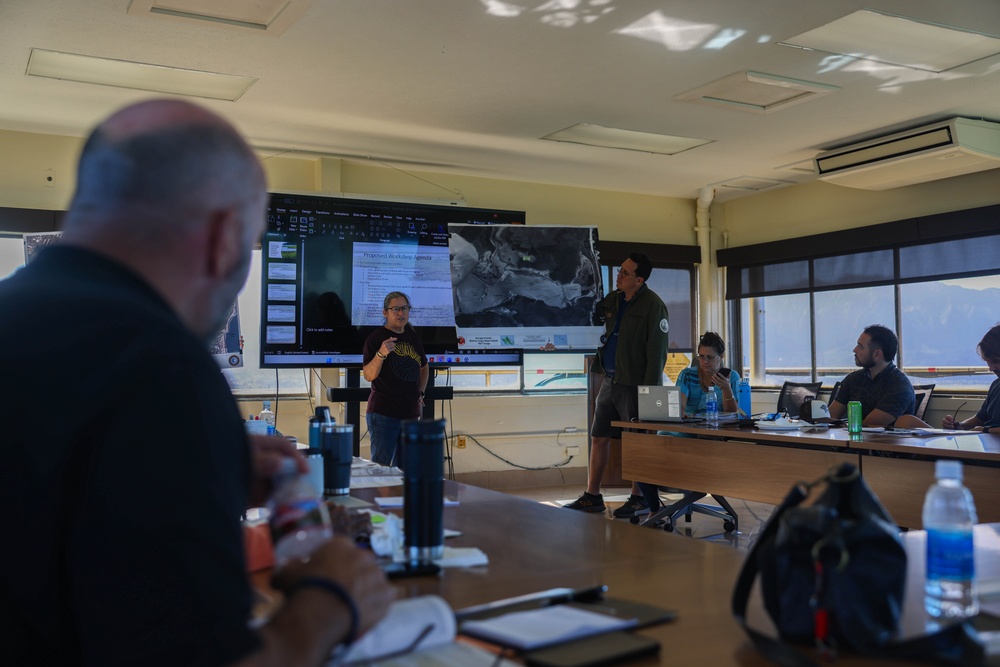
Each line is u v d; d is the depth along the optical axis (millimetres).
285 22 4094
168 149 780
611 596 1095
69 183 6117
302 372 6828
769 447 3977
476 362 6266
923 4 3945
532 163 7078
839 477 932
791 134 6246
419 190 7301
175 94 5242
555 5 3949
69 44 4379
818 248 7688
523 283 5852
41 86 5074
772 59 4684
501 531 1549
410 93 5227
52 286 762
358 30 4219
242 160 819
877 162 6246
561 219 7949
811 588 883
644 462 4770
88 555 686
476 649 885
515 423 7531
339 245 6051
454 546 1411
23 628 729
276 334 5852
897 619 873
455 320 5730
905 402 4520
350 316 6035
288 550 1040
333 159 6789
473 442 7363
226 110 5578
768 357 8281
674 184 7973
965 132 5781
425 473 1272
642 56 4609
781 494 3912
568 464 7754
